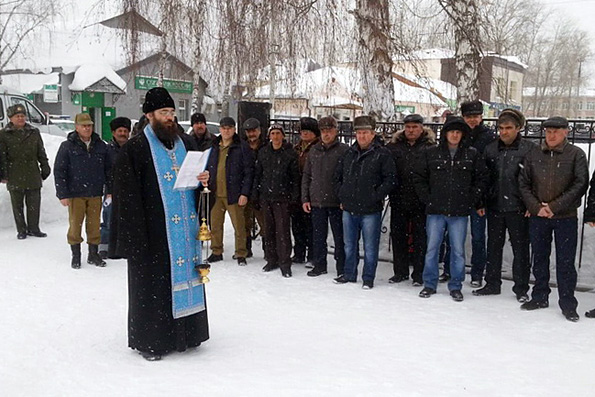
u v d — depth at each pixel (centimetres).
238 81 1137
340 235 673
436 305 567
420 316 532
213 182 732
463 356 434
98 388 379
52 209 984
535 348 452
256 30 983
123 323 511
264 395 363
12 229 925
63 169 692
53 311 540
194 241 446
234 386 377
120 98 2897
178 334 431
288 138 822
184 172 427
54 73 2780
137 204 419
